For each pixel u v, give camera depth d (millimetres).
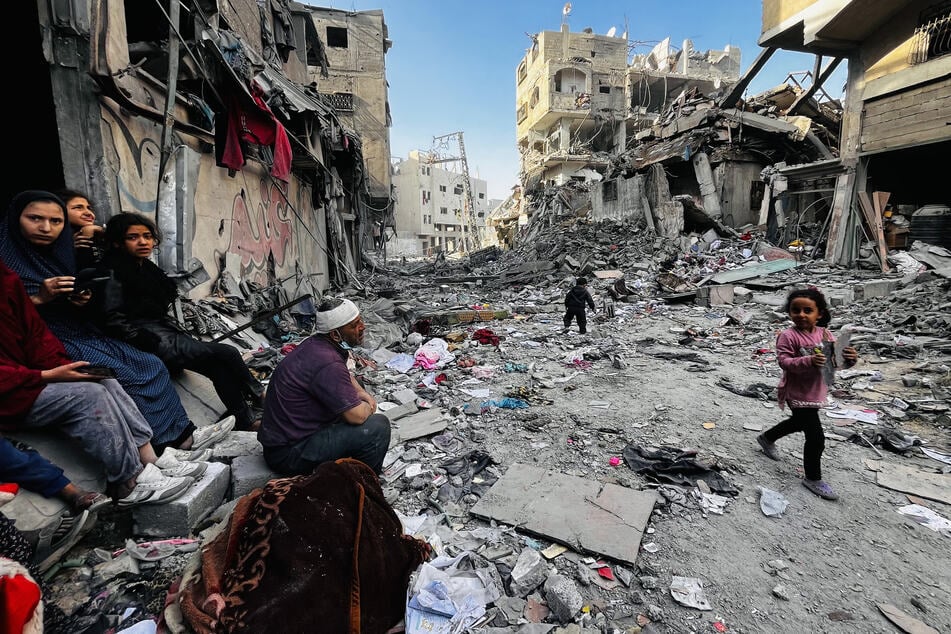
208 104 6164
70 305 2635
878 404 4621
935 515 2781
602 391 5301
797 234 15922
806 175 14789
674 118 21578
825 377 2922
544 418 4434
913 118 11664
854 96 12945
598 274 15336
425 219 65375
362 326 2754
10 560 1577
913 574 2316
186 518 2387
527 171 40594
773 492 3023
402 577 2096
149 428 2547
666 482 3254
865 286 10109
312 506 1948
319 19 24406
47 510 2066
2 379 2043
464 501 3049
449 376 5855
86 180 3840
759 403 4789
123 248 3029
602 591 2225
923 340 6594
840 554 2471
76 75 3729
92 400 2230
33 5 4250
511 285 16391
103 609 1965
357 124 24984
